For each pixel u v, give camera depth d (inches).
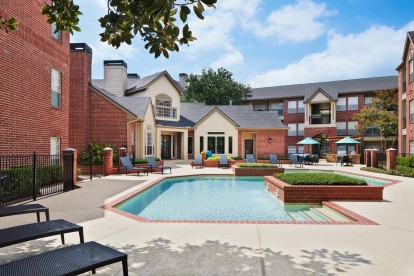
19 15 430.0
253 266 147.2
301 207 347.6
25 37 445.1
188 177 655.1
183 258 157.4
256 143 1128.8
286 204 348.8
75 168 451.5
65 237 192.5
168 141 1128.8
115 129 725.9
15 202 316.5
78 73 698.8
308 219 301.4
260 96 1760.6
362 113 1268.5
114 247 174.4
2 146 397.1
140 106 832.9
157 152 978.1
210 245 178.7
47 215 210.7
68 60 576.4
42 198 341.4
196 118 1168.2
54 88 534.3
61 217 249.6
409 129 919.0
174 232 205.9
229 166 894.4
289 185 356.8
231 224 228.2
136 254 163.0
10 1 409.1
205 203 390.0
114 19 158.9
